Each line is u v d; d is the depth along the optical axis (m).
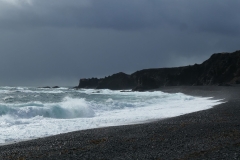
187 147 10.49
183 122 17.58
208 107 30.25
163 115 24.09
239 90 55.25
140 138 12.84
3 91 67.25
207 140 11.54
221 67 98.62
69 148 11.44
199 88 71.69
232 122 16.50
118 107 31.73
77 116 25.55
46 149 11.45
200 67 107.50
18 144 12.84
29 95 54.03
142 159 9.14
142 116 23.58
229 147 10.01
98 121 21.03
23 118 22.64
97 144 11.88
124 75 126.12
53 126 18.77
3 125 18.70
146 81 101.12
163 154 9.62
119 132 14.87
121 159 9.30
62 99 46.00
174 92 69.88
